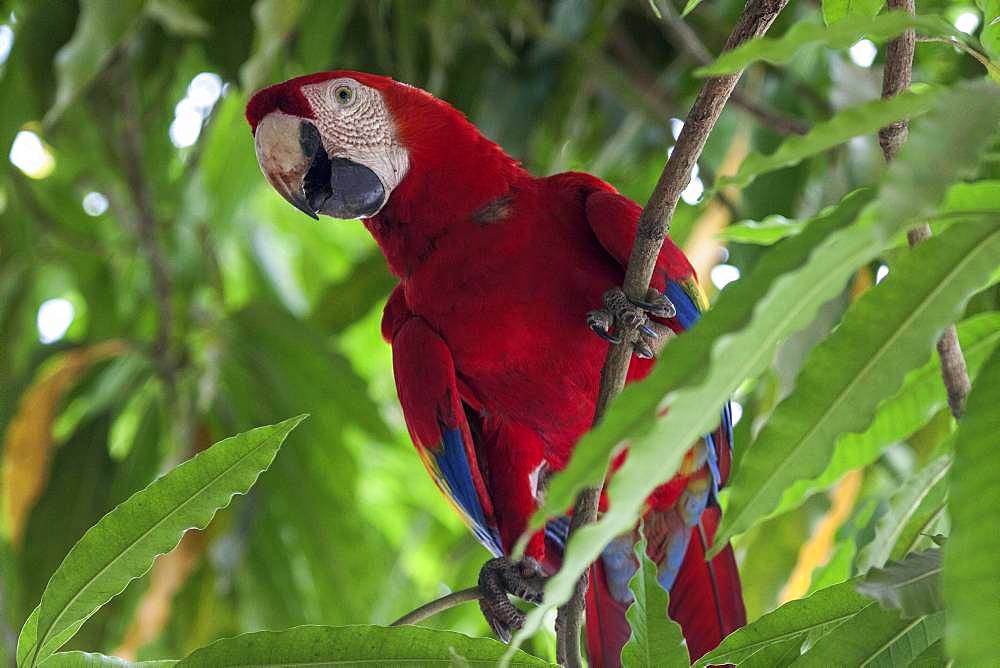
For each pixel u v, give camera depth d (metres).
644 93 7.60
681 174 3.44
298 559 7.76
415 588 9.24
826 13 3.20
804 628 3.21
